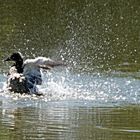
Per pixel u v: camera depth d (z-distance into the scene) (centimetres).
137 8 4203
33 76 2002
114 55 2784
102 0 4381
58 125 1446
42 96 1875
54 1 4281
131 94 1897
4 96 1880
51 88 2005
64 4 4222
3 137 1323
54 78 2162
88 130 1392
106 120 1505
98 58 2700
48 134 1349
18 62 2047
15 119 1512
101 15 3950
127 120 1508
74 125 1443
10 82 1961
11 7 4072
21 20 3672
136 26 3656
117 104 1739
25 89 1944
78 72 2306
